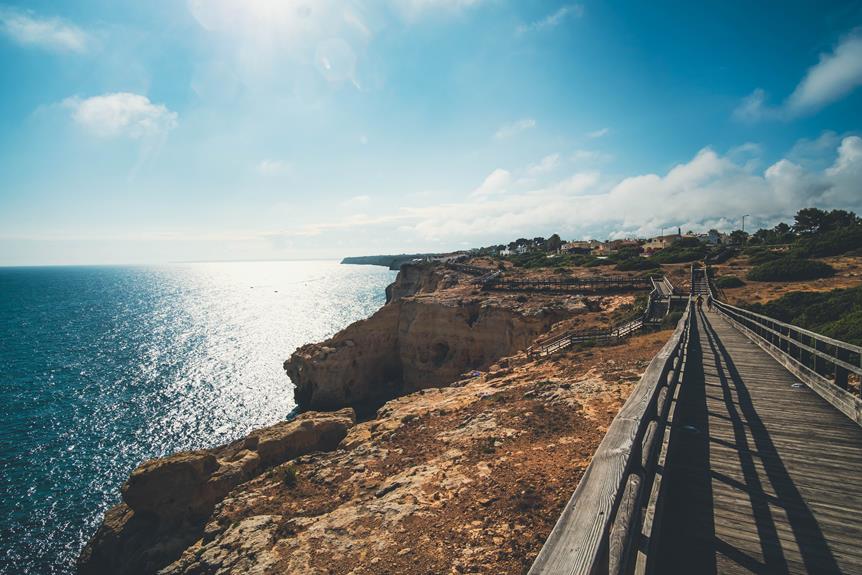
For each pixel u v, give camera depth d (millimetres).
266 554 7992
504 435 11352
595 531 1829
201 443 32625
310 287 190125
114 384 47000
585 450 9617
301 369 42469
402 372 47844
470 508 7973
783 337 12898
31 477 27547
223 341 71938
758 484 5602
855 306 17922
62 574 19797
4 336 75375
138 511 15570
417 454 11820
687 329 15039
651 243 128625
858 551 4180
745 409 8859
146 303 132875
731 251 73812
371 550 7305
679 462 6363
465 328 42938
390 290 89938
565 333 29641
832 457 6371
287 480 11766
